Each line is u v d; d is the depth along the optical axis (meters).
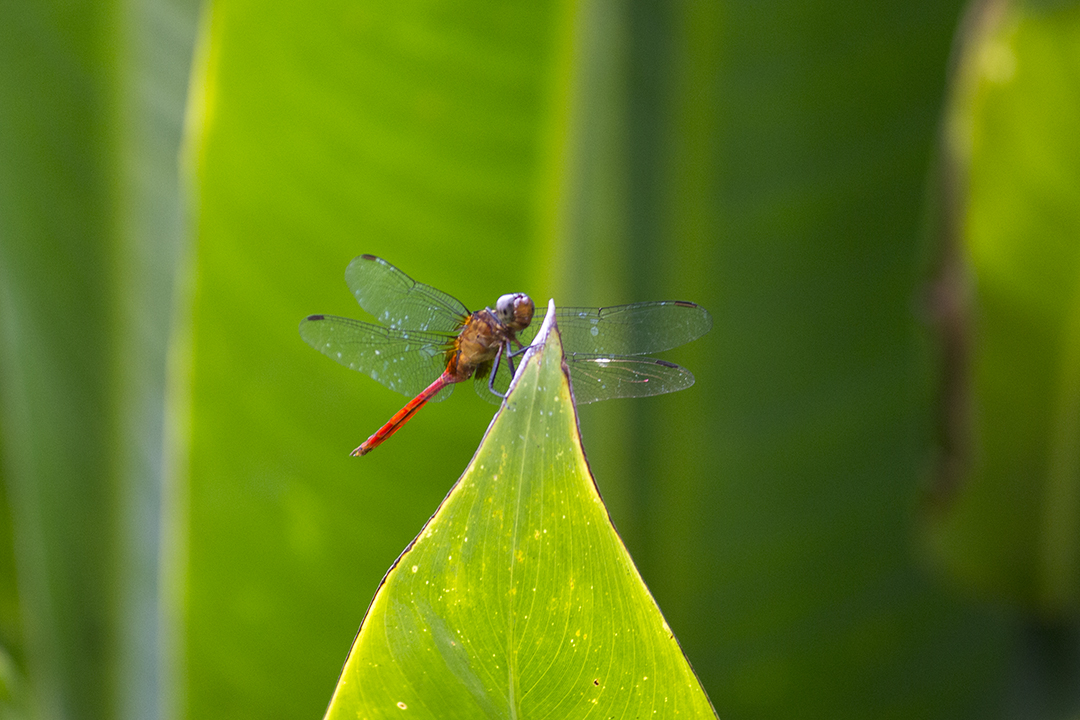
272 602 1.72
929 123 1.75
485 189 1.71
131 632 1.75
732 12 1.74
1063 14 1.74
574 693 1.63
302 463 1.71
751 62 1.74
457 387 1.71
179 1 1.74
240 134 1.70
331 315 1.70
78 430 1.75
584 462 1.62
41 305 1.74
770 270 1.75
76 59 1.73
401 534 1.72
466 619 1.62
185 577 1.72
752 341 1.75
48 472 1.75
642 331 1.71
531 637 1.62
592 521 1.62
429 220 1.71
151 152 1.74
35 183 1.73
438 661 1.62
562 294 1.72
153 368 1.75
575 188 1.72
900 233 1.75
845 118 1.74
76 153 1.74
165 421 1.75
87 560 1.75
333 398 1.71
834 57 1.74
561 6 1.69
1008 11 1.74
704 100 1.74
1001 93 1.75
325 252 1.71
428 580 1.62
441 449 1.71
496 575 1.62
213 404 1.71
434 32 1.69
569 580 1.62
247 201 1.70
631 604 1.62
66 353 1.74
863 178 1.75
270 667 1.72
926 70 1.74
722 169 1.75
